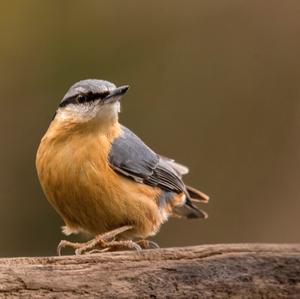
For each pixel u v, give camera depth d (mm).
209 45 13539
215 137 13250
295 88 13391
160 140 13203
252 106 13344
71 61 13750
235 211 12938
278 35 13547
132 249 7754
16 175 12984
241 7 13625
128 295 6301
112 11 13883
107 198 7633
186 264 6375
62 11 14016
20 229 12719
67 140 7664
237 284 6355
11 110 13367
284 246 6477
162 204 8359
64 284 6258
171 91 13344
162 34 13672
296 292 6367
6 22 13922
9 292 6191
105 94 7727
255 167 13117
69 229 8133
